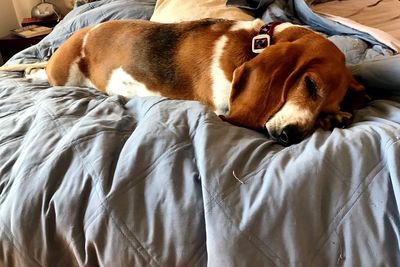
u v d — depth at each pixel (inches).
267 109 46.1
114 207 35.5
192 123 41.4
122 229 34.9
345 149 36.7
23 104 56.0
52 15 142.1
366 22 82.6
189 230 34.1
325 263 32.3
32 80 71.1
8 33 143.4
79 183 37.4
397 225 32.2
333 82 45.8
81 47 66.4
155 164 37.6
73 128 43.1
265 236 32.6
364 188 34.0
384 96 53.6
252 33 54.6
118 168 37.5
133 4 96.8
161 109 44.5
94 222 35.4
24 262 37.0
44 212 36.8
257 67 47.0
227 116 47.8
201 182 35.5
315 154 36.5
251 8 82.9
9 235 37.0
